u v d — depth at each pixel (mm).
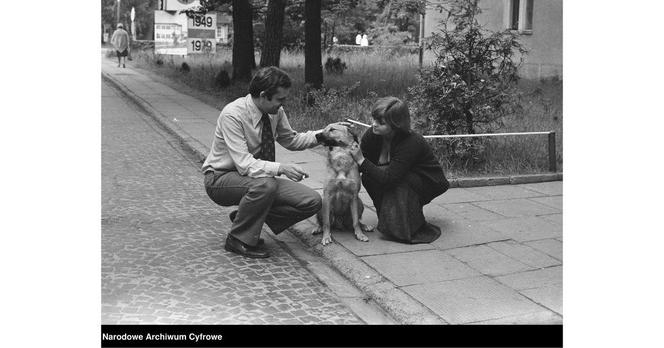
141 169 8797
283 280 4945
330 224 5926
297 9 25453
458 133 8750
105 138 11133
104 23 42469
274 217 5520
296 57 28016
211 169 5461
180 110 14773
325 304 4551
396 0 19219
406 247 5539
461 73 8805
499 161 8828
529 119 11805
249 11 19688
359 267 5059
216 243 5730
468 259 5277
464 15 9039
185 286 4746
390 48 30812
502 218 6504
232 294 4645
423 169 5707
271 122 5461
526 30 21188
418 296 4535
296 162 9383
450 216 6562
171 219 6441
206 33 25281
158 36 27953
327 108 12617
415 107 8898
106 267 5031
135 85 20203
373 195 5855
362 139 5891
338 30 43031
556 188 7898
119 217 6438
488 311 4324
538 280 4840
